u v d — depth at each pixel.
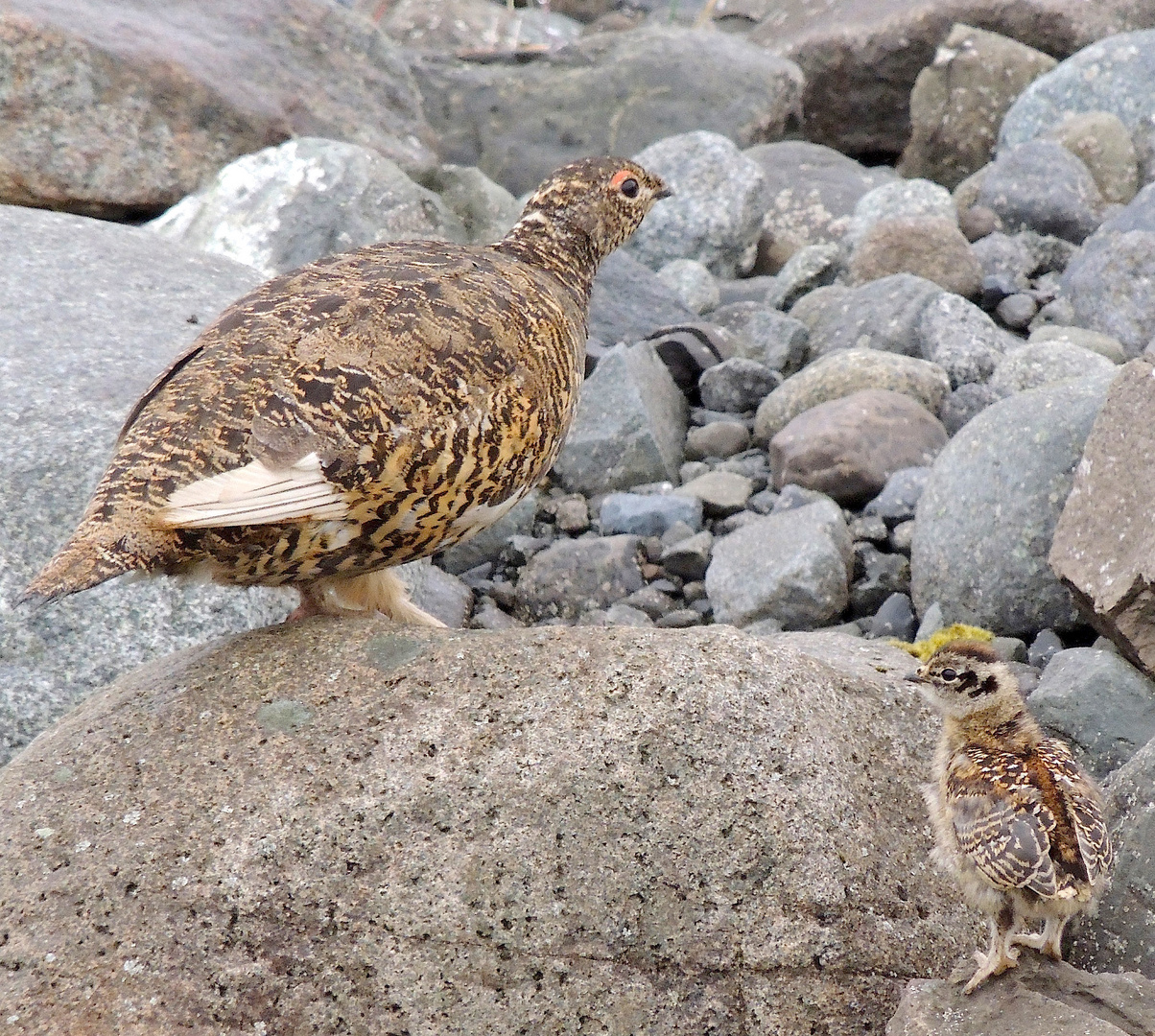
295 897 7.70
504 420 8.96
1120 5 28.83
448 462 8.66
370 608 9.69
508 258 10.41
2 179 19.52
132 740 8.32
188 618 11.23
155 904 7.65
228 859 7.77
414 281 9.20
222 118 20.86
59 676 10.91
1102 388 12.98
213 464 8.08
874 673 9.89
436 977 7.63
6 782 8.22
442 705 8.31
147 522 7.88
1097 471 11.51
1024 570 12.53
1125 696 10.62
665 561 14.44
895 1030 7.52
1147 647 10.77
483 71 27.38
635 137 26.28
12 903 7.66
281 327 8.68
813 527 13.82
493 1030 7.59
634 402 15.95
